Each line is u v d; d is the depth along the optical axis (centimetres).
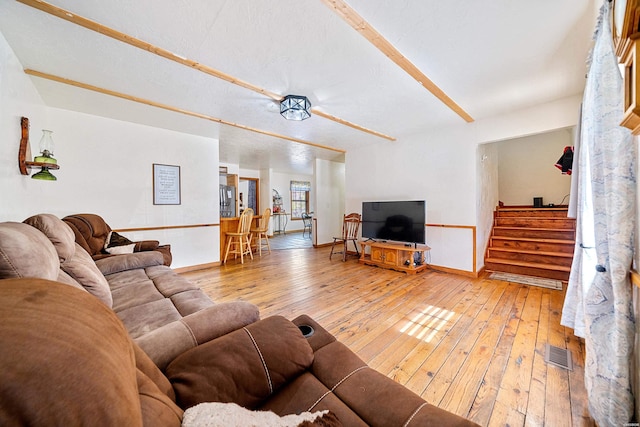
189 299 175
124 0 149
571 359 177
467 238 384
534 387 153
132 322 144
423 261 425
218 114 331
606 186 121
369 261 466
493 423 129
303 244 718
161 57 205
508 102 303
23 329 40
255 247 606
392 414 71
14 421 33
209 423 57
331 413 72
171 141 405
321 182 665
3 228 86
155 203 390
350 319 242
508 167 573
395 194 471
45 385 36
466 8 158
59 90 261
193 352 87
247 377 83
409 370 169
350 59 209
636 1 72
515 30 178
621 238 114
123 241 301
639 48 76
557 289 314
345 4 153
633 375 112
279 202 975
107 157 348
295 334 103
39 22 166
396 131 418
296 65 217
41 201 283
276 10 157
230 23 168
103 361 44
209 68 221
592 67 144
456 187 394
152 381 66
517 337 207
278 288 334
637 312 110
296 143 489
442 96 279
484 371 168
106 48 194
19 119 213
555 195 529
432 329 222
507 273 390
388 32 179
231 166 729
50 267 95
